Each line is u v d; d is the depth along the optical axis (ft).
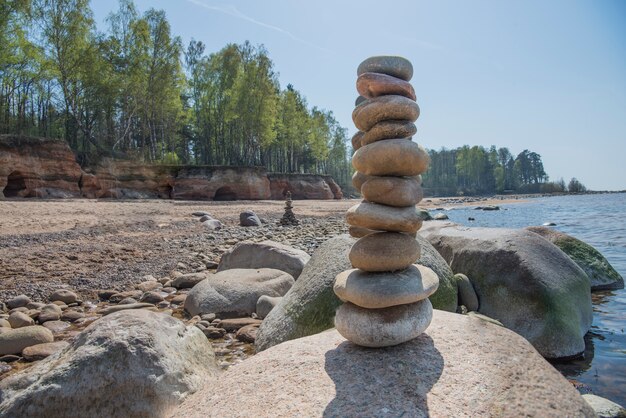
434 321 11.43
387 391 8.17
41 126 138.92
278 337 15.34
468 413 7.51
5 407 9.87
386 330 9.61
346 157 297.53
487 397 7.93
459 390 8.13
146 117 137.18
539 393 8.10
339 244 17.89
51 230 48.52
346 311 10.21
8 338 15.72
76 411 9.84
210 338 17.48
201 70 176.86
